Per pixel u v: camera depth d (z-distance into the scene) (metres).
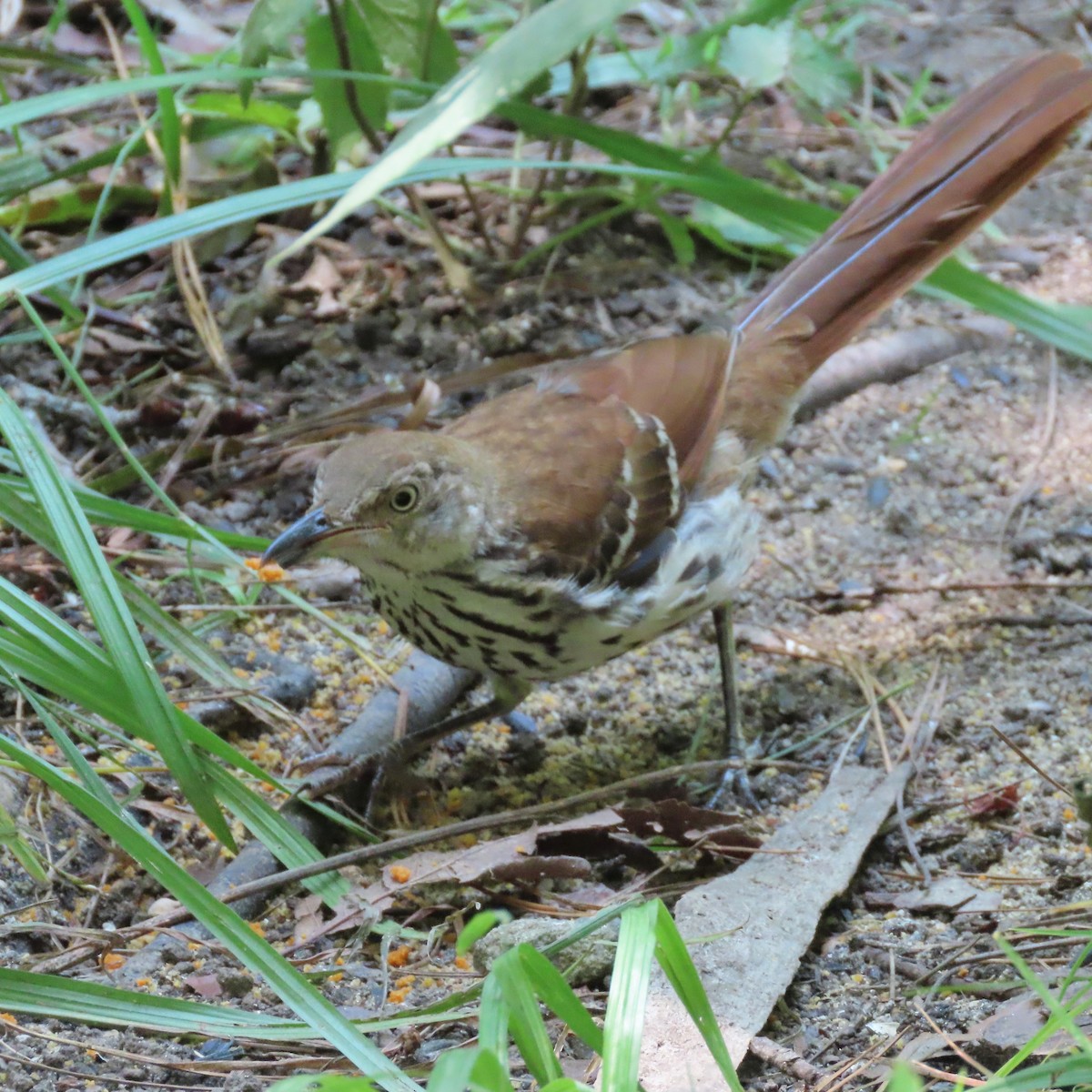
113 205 11.00
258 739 7.92
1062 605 8.88
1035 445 10.09
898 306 11.28
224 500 9.37
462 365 10.23
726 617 8.09
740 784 7.72
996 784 7.59
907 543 9.39
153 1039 5.78
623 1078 4.48
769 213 9.34
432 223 10.64
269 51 9.23
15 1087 5.37
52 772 5.83
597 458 7.32
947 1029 5.73
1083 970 5.91
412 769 7.88
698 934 6.25
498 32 12.00
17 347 10.12
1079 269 11.42
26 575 8.59
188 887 5.52
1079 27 14.00
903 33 14.15
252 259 11.02
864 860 7.13
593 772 7.94
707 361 7.97
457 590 7.05
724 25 10.41
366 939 6.62
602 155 11.97
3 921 6.46
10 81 12.09
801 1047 5.79
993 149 8.68
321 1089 4.16
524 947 4.61
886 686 8.38
